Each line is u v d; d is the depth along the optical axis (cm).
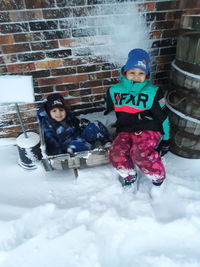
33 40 151
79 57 165
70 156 136
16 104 138
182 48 132
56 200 138
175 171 155
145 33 165
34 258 109
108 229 119
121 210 128
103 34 160
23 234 118
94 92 185
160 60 179
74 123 168
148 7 155
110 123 181
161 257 109
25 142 150
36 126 188
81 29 155
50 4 142
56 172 159
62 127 159
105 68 175
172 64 147
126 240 115
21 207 133
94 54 167
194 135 150
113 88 143
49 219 125
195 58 125
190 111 143
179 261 107
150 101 133
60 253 110
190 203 130
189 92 136
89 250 111
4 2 135
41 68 163
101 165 158
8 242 115
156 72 184
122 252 112
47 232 118
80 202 135
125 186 138
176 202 133
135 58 127
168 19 163
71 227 120
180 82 140
